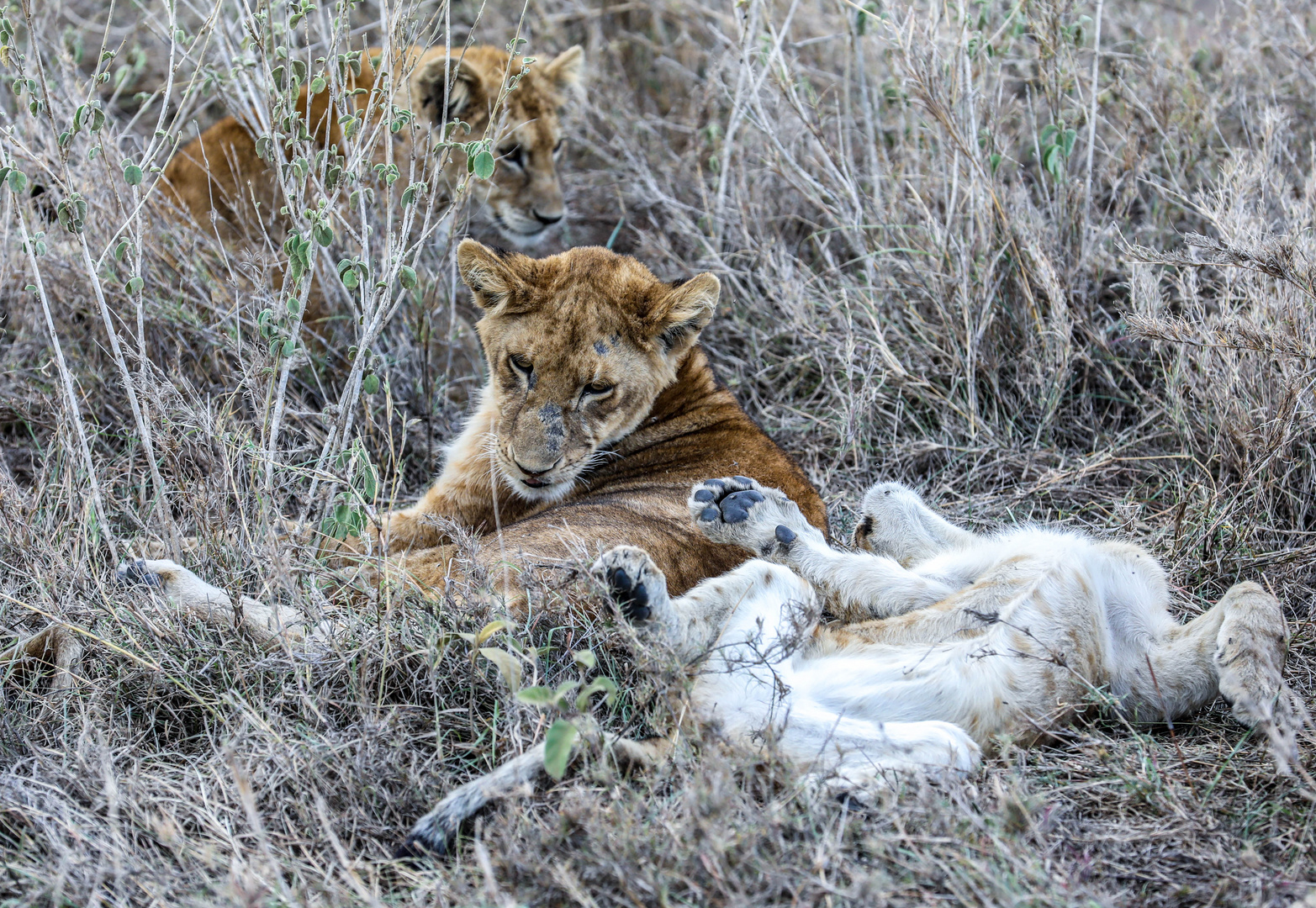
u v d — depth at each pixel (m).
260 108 10.16
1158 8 15.08
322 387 10.23
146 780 6.07
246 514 7.88
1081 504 9.66
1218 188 10.72
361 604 7.55
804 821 5.52
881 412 10.80
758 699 6.29
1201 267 9.91
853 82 14.34
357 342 9.68
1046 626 6.61
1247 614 6.51
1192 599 8.05
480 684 6.76
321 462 8.24
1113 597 7.00
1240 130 12.68
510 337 8.87
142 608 7.12
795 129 13.17
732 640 6.59
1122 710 6.75
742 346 12.00
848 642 6.93
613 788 5.74
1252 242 9.38
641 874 5.09
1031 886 5.08
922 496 10.05
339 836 5.78
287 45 8.49
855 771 5.78
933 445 10.31
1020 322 11.05
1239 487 8.93
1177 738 6.66
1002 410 10.84
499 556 7.54
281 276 10.99
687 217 13.28
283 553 7.34
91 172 9.98
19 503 8.06
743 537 7.65
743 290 11.92
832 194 12.20
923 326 11.12
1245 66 13.09
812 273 12.09
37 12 13.76
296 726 6.49
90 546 7.80
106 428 9.55
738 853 5.16
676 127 14.68
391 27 8.70
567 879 4.98
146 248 10.45
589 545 7.32
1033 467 10.06
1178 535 8.48
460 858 5.56
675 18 16.42
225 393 9.66
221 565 7.71
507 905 4.77
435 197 8.89
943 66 11.61
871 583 7.39
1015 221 11.02
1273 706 6.25
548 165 13.81
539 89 13.70
